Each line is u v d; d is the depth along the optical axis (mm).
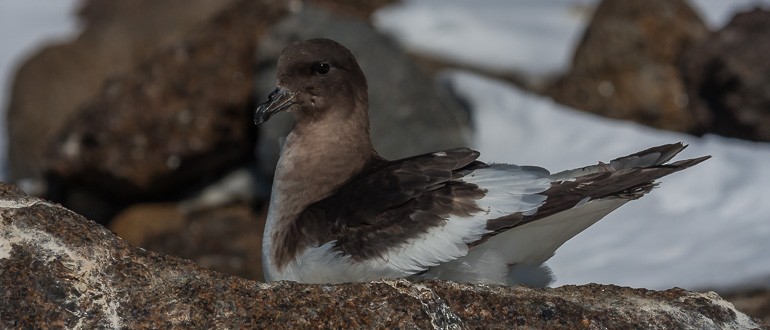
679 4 20031
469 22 20984
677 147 8320
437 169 8492
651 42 19625
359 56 17297
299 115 9375
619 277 13547
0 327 7496
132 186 18141
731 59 19031
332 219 8516
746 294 13078
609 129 17453
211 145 18094
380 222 8352
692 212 14977
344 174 9133
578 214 8055
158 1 22734
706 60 19266
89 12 28625
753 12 19797
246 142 18250
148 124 18156
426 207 8305
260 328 7543
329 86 9312
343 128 9289
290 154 9258
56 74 21906
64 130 18516
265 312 7594
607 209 8141
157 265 7805
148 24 22422
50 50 22125
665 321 7941
